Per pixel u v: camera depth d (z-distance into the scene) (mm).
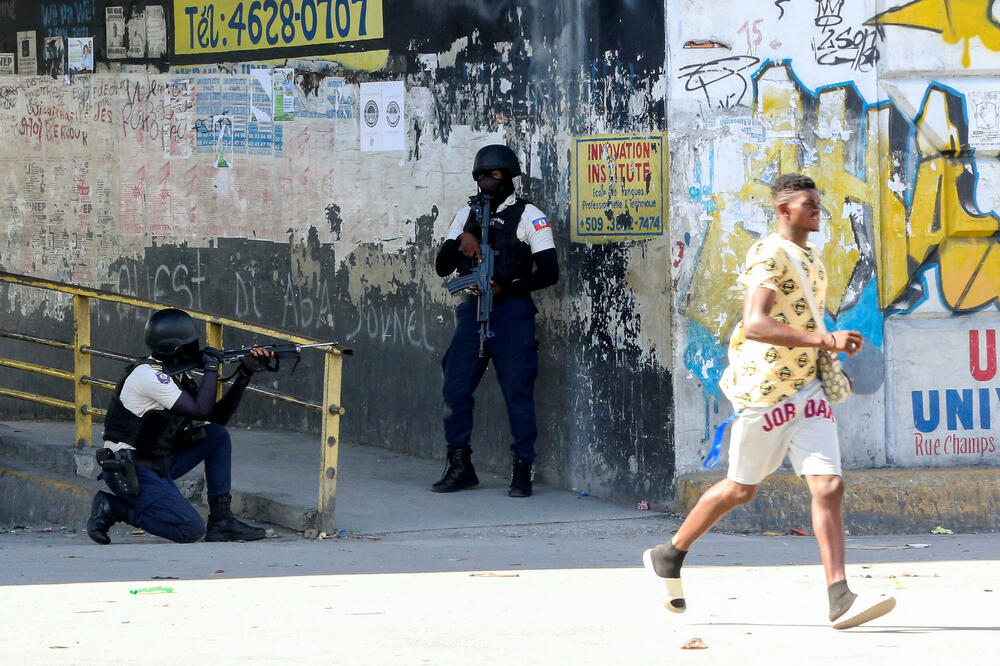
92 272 19156
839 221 13500
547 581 10523
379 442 17109
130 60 18797
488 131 15594
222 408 13125
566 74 14562
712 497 8648
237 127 18047
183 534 12633
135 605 9586
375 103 16797
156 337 12602
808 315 8445
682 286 13352
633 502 14023
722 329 13375
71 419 19172
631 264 13883
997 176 13734
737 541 12594
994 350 13836
